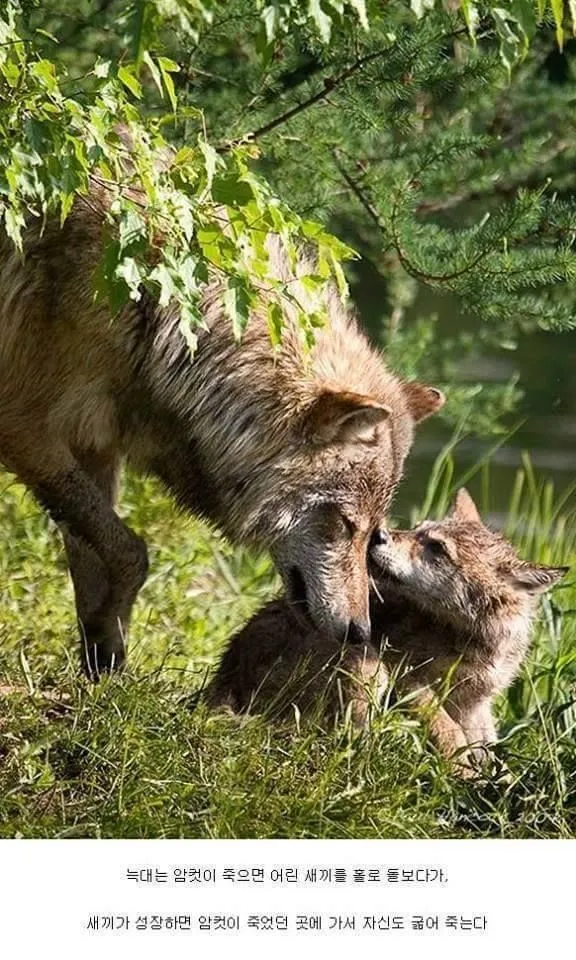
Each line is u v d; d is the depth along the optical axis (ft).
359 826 27.86
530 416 82.64
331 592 34.37
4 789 27.81
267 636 34.71
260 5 22.25
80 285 34.12
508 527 57.26
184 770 28.58
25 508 50.93
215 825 27.09
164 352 34.73
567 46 62.34
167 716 30.55
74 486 36.55
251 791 28.02
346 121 46.80
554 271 45.83
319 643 33.81
